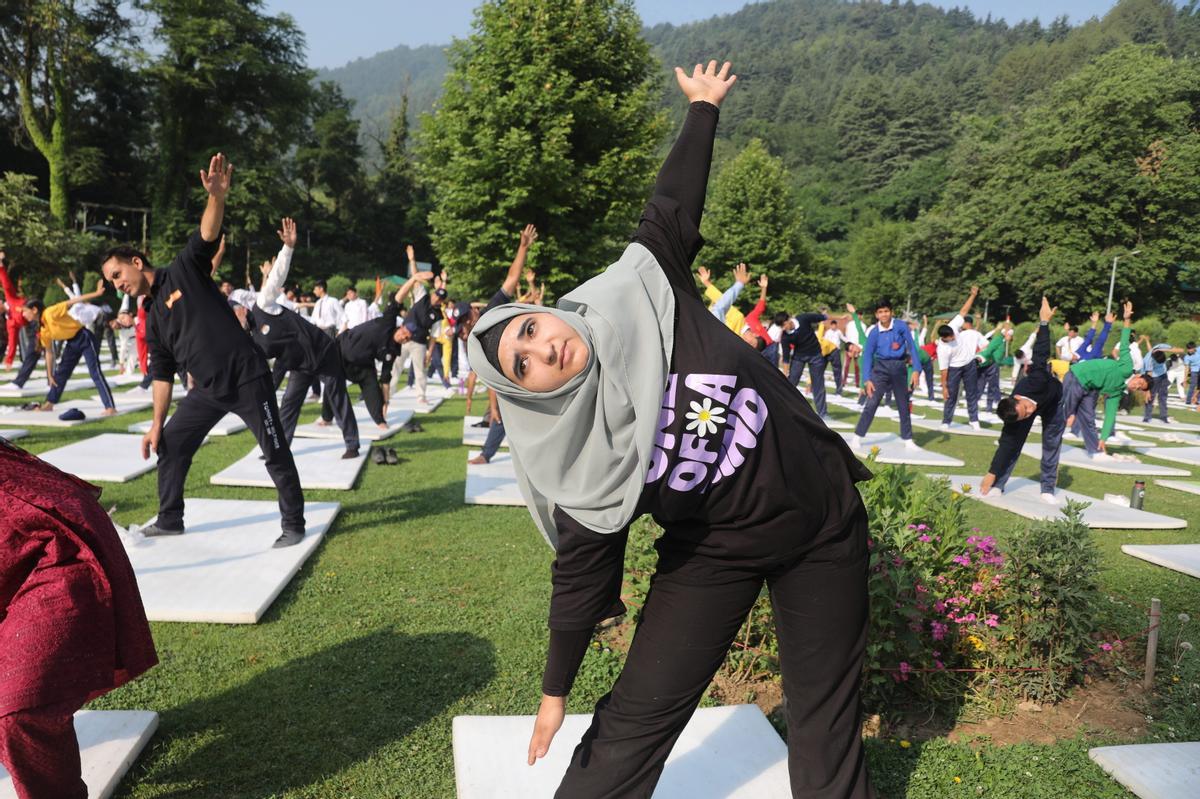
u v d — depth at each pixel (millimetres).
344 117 53906
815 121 146625
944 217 52406
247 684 3260
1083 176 42312
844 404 14898
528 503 2004
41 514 2146
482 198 20906
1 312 16766
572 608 1928
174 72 34812
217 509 5594
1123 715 3277
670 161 2309
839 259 80438
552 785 2539
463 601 4238
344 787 2611
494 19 20797
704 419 1826
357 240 55531
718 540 1945
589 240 21547
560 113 20406
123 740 2709
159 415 4656
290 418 7746
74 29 33062
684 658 2002
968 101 125500
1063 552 3357
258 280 42312
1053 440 7062
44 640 2031
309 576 4512
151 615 3793
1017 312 49812
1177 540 6066
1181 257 41438
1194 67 43906
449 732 2967
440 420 10750
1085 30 126188
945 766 2820
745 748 2818
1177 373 23766
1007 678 3357
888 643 3074
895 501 3840
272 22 38719
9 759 1970
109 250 4301
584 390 1771
